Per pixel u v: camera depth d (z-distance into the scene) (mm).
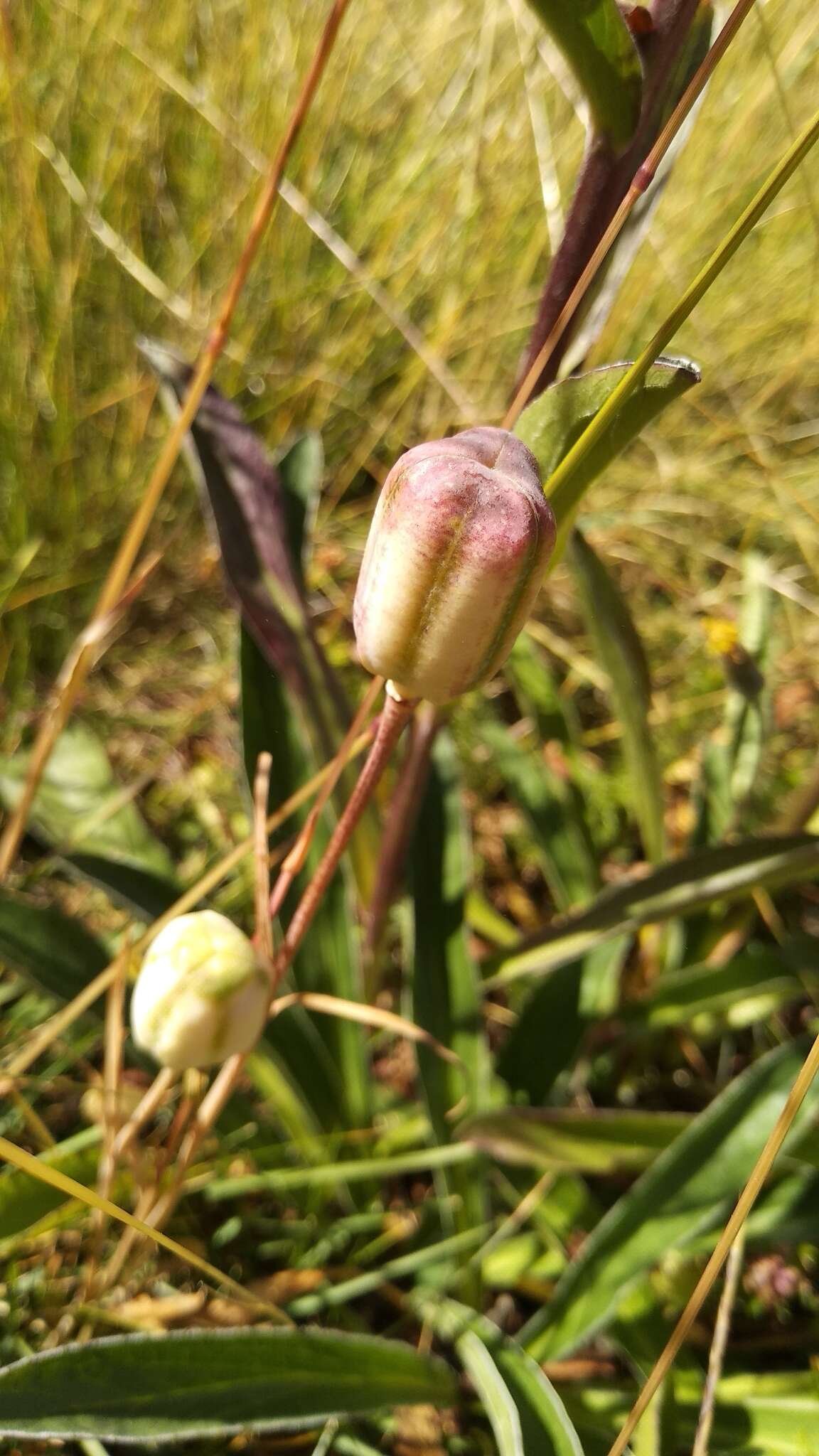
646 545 266
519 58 258
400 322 222
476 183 261
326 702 138
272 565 138
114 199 258
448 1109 147
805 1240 136
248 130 268
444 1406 131
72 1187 96
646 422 87
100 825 169
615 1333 138
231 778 213
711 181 293
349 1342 123
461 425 257
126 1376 105
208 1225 152
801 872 134
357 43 276
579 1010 164
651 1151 135
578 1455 113
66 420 231
